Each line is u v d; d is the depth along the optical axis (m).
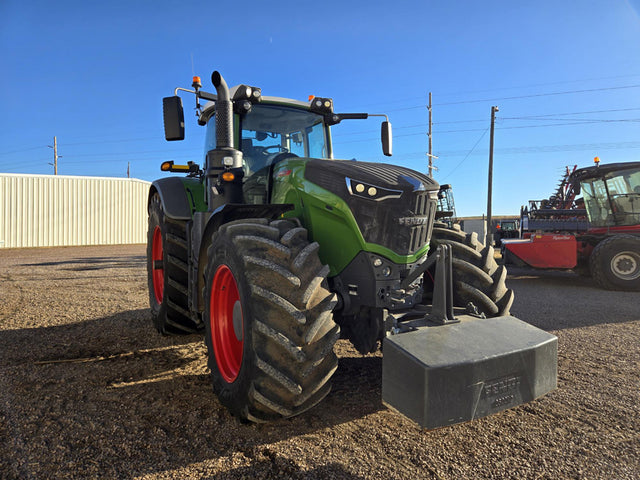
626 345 3.71
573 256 7.88
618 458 1.94
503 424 2.26
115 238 23.36
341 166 2.63
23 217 20.34
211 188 2.98
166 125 3.10
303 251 2.13
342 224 2.51
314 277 2.11
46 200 21.06
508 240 9.10
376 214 2.41
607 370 3.09
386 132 3.81
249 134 3.33
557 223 11.47
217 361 2.43
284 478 1.75
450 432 2.17
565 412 2.41
